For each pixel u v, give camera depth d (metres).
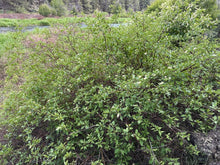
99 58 1.84
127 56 2.10
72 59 1.96
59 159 1.65
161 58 1.83
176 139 1.49
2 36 7.01
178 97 1.44
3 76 3.97
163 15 2.38
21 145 2.08
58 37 2.36
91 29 1.99
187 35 2.20
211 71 1.67
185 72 1.41
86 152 1.62
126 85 1.30
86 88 1.72
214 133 1.47
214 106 1.25
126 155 1.50
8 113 1.97
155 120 1.64
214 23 2.12
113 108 1.32
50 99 1.71
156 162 1.20
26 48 2.32
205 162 1.34
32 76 2.13
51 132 1.88
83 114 1.70
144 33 1.97
